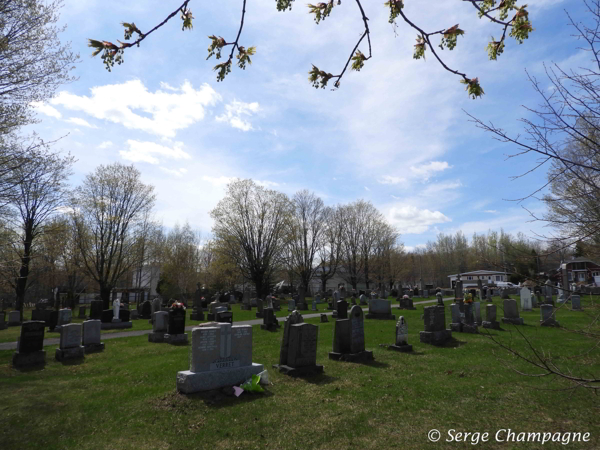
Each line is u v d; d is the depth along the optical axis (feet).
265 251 156.15
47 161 43.50
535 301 92.58
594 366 32.81
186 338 56.75
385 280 211.41
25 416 23.52
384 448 18.85
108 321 76.38
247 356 29.40
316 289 271.28
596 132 12.89
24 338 39.58
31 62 36.06
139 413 23.54
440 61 12.26
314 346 33.63
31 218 85.87
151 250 152.25
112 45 11.40
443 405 24.68
